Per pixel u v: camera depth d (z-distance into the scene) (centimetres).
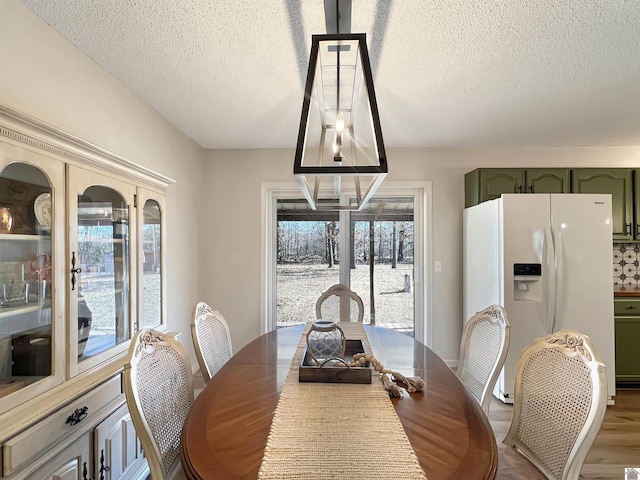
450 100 254
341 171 106
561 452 125
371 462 94
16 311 127
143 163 255
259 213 381
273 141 354
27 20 152
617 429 252
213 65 204
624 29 170
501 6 154
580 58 197
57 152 139
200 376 333
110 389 164
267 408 125
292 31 172
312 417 118
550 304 281
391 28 169
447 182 375
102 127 207
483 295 320
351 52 167
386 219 391
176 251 315
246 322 381
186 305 338
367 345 208
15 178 123
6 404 117
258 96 247
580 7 154
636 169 333
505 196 286
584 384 121
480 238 326
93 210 165
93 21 162
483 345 185
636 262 369
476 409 125
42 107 161
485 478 89
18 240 127
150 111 265
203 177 380
